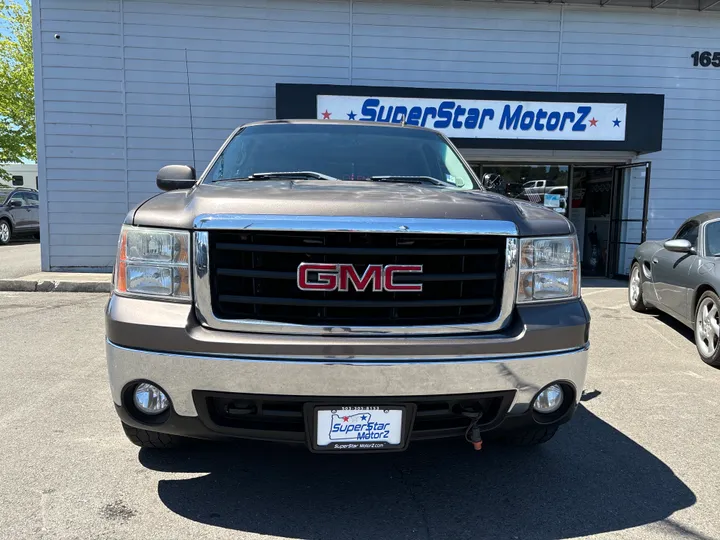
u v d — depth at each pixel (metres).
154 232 2.32
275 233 2.21
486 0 10.12
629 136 9.67
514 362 2.28
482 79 10.32
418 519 2.46
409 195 2.53
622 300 8.40
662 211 11.01
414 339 2.24
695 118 10.84
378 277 2.24
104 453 3.04
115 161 9.79
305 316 2.26
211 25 9.77
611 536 2.36
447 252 2.29
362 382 2.18
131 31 9.62
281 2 9.84
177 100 9.82
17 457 2.98
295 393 2.18
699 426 3.58
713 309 4.95
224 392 2.19
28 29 24.02
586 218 11.13
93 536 2.28
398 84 10.19
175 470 2.87
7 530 2.30
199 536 2.30
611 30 10.48
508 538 2.33
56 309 7.10
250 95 9.97
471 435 2.38
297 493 2.67
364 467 2.96
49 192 9.72
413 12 10.09
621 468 2.98
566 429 3.52
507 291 2.35
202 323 2.24
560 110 9.52
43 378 4.32
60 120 9.62
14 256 13.26
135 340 2.24
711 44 10.70
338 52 10.03
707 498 2.68
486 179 3.92
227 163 3.46
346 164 3.52
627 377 4.64
